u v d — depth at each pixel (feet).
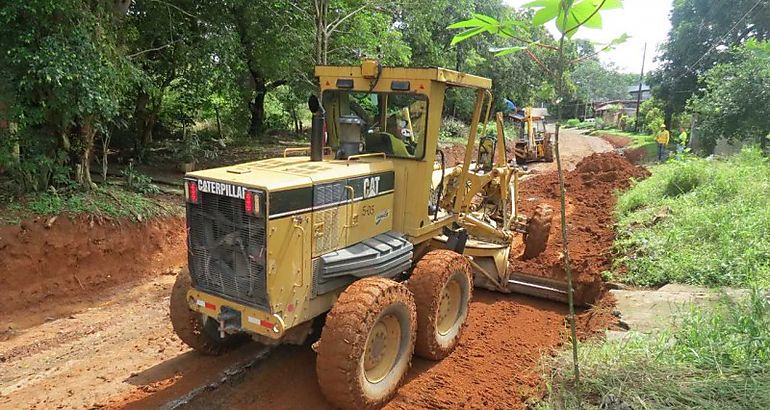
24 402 15.90
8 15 22.56
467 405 15.47
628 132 148.97
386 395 15.38
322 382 14.14
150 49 37.42
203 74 39.19
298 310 14.87
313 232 14.99
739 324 15.69
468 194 24.75
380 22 49.01
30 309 23.09
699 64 90.38
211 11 40.47
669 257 24.13
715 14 87.51
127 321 22.36
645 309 19.75
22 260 23.76
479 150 28.53
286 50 43.50
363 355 14.25
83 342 20.26
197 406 15.35
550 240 32.65
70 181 28.78
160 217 30.55
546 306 24.79
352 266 15.85
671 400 12.94
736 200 31.14
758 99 54.44
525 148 79.30
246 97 58.23
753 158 44.60
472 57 78.48
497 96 104.58
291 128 78.74
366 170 16.99
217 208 14.57
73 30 24.85
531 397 14.88
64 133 28.35
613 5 7.52
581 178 54.65
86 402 15.84
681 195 35.14
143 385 16.78
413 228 18.72
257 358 18.13
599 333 18.34
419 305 17.42
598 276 24.73
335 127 19.56
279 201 13.80
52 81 24.26
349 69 18.70
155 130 54.29
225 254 14.74
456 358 18.79
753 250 22.62
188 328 17.21
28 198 26.35
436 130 18.51
